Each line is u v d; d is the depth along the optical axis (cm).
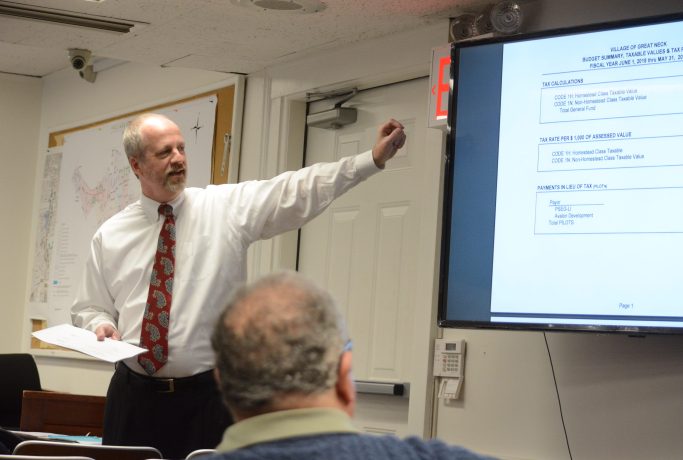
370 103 447
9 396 553
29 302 670
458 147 345
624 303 304
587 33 322
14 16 428
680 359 305
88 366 608
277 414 101
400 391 407
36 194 683
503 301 329
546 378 342
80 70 490
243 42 446
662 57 307
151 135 296
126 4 404
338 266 452
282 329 101
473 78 345
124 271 302
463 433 368
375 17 400
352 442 99
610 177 312
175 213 304
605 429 321
